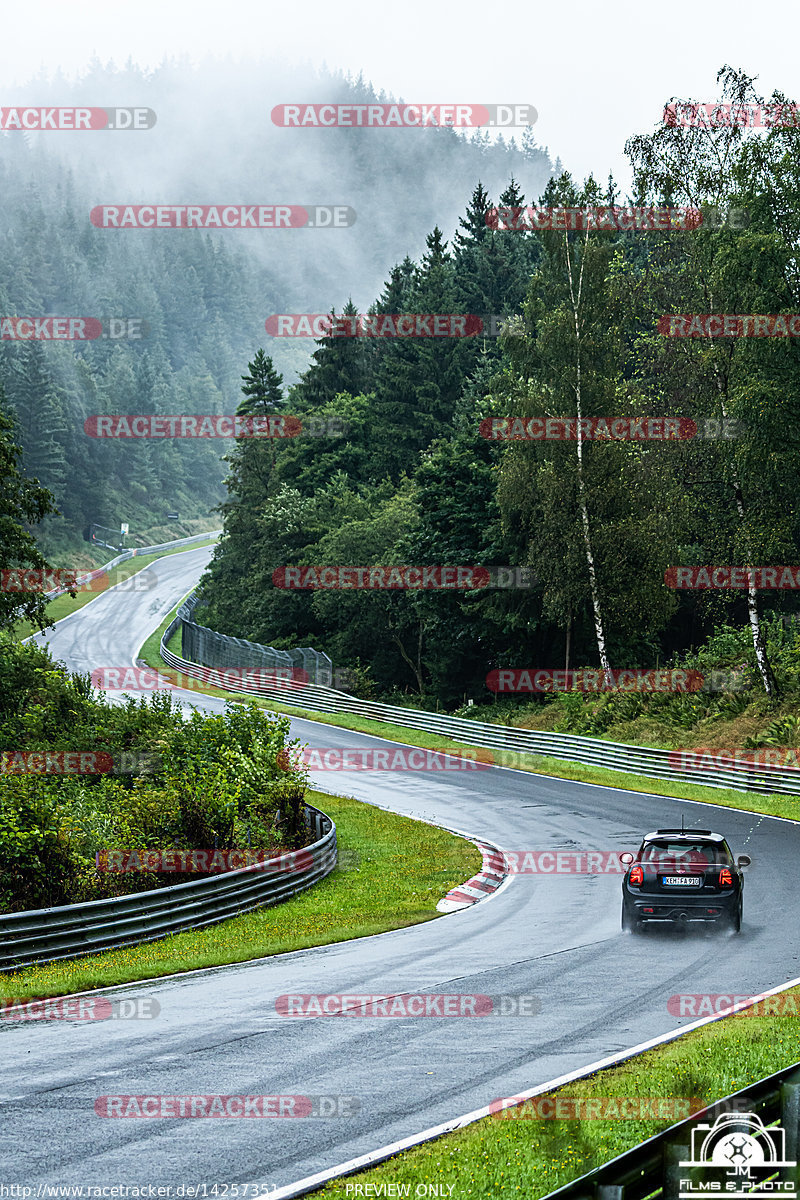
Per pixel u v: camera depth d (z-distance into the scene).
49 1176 23.38
